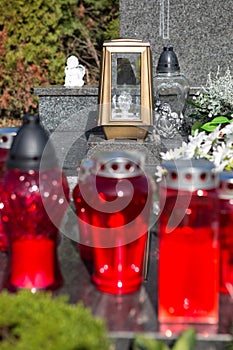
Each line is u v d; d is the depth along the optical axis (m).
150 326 1.61
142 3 5.53
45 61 7.58
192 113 4.90
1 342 1.46
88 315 1.54
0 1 7.46
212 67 5.61
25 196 1.72
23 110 7.59
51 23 7.61
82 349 1.41
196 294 1.62
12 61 7.48
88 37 8.88
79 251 2.11
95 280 1.83
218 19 5.52
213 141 2.51
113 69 3.59
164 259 1.63
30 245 1.77
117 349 1.58
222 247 1.80
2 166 1.96
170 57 4.79
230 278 1.81
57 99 5.04
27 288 1.78
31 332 1.45
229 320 1.65
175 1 5.52
